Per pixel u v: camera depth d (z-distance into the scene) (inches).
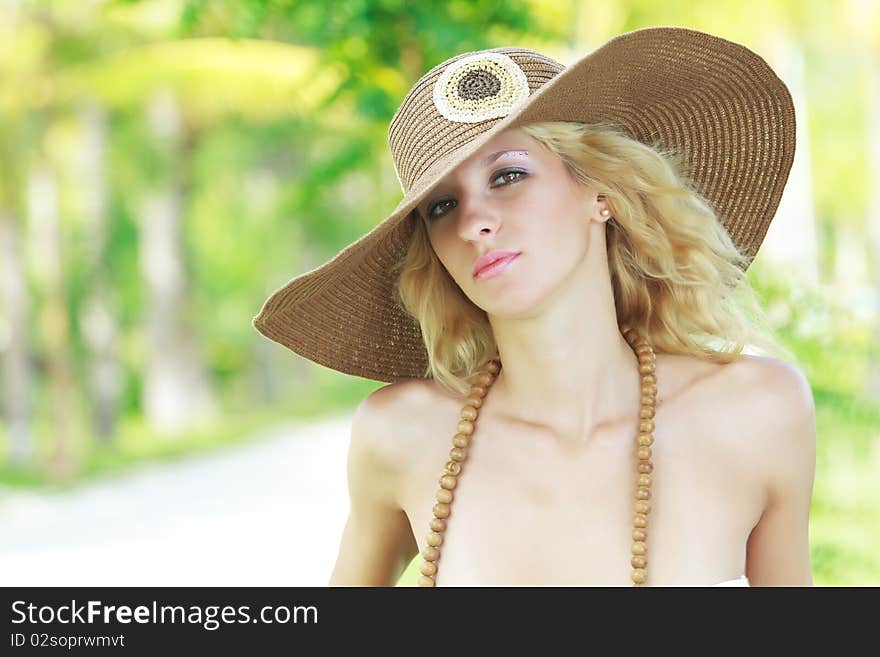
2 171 1859.0
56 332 1893.5
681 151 218.5
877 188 2160.4
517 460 197.5
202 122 2285.9
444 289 215.2
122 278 2461.9
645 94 207.6
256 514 1134.4
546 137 192.5
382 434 210.2
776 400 197.8
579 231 194.1
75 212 2228.1
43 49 1713.8
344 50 598.2
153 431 2445.9
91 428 2299.5
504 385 206.4
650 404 196.5
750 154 217.9
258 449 1916.8
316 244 2824.8
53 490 1603.1
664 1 1065.5
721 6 1205.1
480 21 581.0
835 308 546.0
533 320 194.2
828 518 555.8
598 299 198.2
